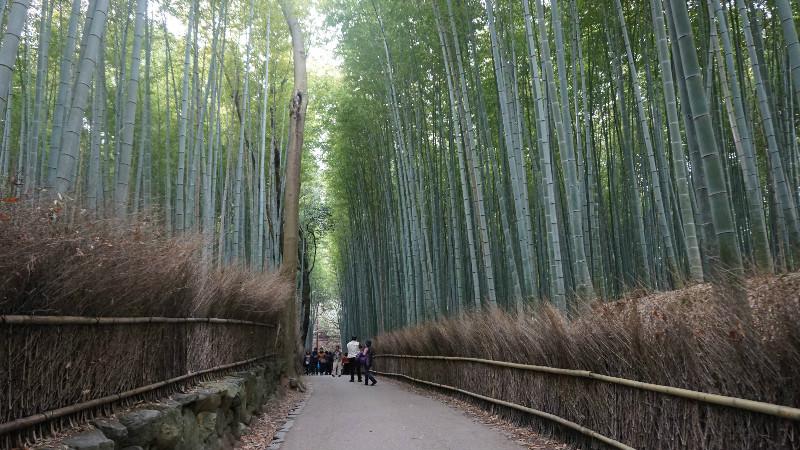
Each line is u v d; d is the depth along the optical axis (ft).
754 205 20.33
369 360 43.39
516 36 36.94
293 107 38.93
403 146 44.06
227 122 45.68
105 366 9.90
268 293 26.55
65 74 14.32
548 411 17.78
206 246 17.93
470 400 27.12
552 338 17.33
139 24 15.66
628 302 15.83
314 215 84.12
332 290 152.97
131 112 15.19
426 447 16.60
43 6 23.91
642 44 30.99
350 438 18.33
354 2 42.86
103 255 9.48
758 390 8.71
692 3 29.89
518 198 27.40
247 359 23.82
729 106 22.03
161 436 10.56
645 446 12.04
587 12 33.35
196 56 29.96
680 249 32.24
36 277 7.86
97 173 19.63
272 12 40.73
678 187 22.15
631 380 12.47
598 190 34.55
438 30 32.91
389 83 43.83
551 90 21.68
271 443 17.98
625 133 30.09
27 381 7.70
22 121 29.50
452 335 30.58
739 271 9.93
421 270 45.93
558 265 22.15
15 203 8.13
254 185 45.73
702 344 10.12
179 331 14.16
